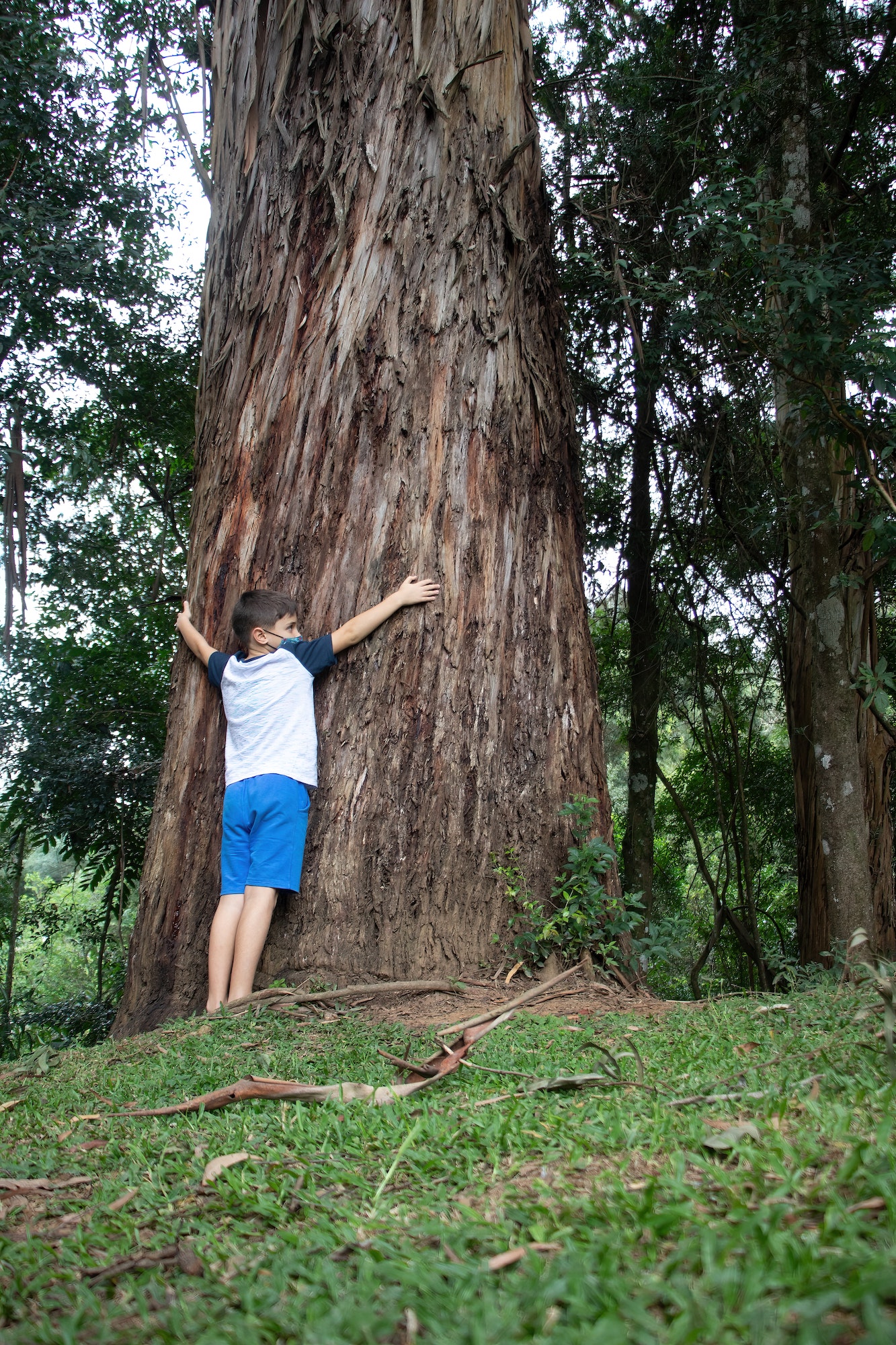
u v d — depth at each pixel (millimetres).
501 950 4617
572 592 5508
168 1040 3684
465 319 5246
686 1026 3305
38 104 9555
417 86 5312
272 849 4402
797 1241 1129
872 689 5773
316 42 5395
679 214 7926
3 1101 2994
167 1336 1129
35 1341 1141
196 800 4863
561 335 6008
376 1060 3066
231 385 5438
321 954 4461
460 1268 1181
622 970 4836
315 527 5008
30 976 17469
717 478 9367
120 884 11484
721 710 12602
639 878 10758
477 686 4918
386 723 4746
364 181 5262
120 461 12195
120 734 11008
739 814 12641
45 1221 1784
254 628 4695
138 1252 1532
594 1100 2232
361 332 5137
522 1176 1696
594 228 8875
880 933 8539
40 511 11086
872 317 5430
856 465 5812
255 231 5520
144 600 11812
